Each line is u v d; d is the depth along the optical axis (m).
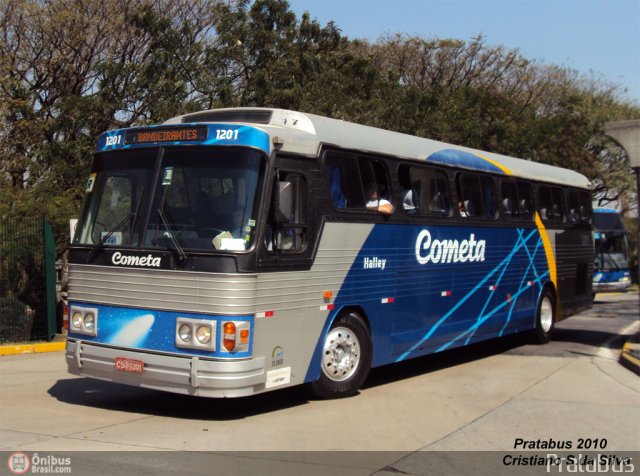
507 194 13.27
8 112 18.97
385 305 9.77
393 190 9.98
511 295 13.26
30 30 23.02
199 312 7.43
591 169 37.66
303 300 8.27
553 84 43.91
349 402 9.01
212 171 7.80
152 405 8.66
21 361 11.85
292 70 18.97
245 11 19.69
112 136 8.60
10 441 6.91
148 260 7.78
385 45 40.97
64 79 23.72
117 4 23.67
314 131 8.63
